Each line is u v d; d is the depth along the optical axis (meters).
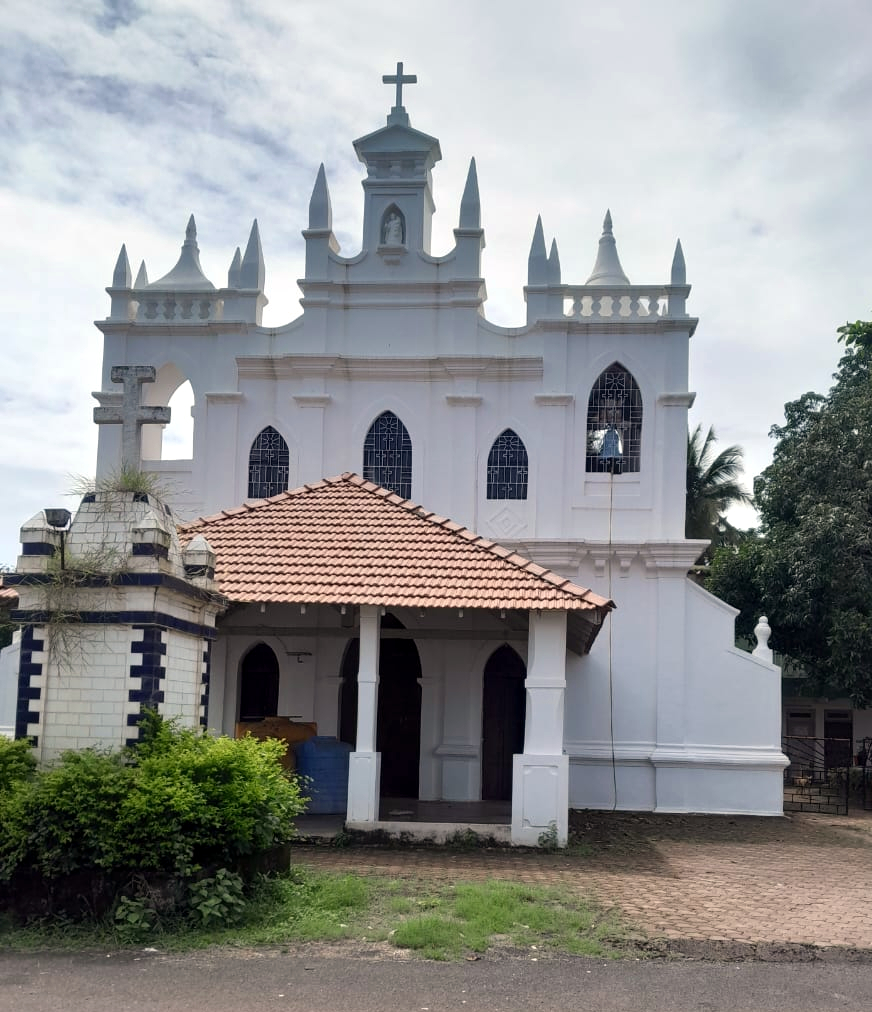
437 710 21.45
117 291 24.06
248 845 10.52
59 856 9.93
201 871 10.27
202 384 23.80
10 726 19.98
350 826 16.08
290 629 19.55
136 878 9.98
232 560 16.98
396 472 23.25
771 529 31.36
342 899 11.21
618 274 24.11
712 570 33.16
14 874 10.05
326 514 18.38
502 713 21.84
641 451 22.94
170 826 9.96
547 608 15.91
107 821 9.90
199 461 23.52
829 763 37.84
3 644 22.97
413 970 9.05
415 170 24.19
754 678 22.11
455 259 23.58
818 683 32.66
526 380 23.23
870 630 26.20
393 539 17.67
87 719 11.09
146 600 11.13
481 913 10.88
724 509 42.41
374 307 23.70
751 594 31.94
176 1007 7.92
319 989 8.45
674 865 15.38
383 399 23.36
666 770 21.78
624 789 21.91
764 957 10.01
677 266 23.28
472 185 23.75
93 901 9.97
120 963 8.98
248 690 21.69
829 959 10.05
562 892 12.53
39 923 9.89
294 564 16.95
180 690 11.98
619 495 22.81
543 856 15.49
